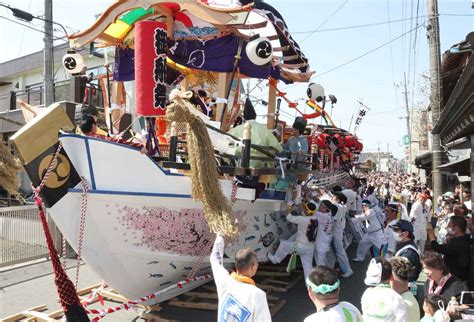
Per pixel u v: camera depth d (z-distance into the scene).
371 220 8.89
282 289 6.65
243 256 3.13
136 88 5.02
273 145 5.72
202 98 7.33
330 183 11.11
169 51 6.33
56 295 6.30
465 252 5.16
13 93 15.50
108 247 4.71
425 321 3.64
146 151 4.79
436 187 11.80
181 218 5.20
